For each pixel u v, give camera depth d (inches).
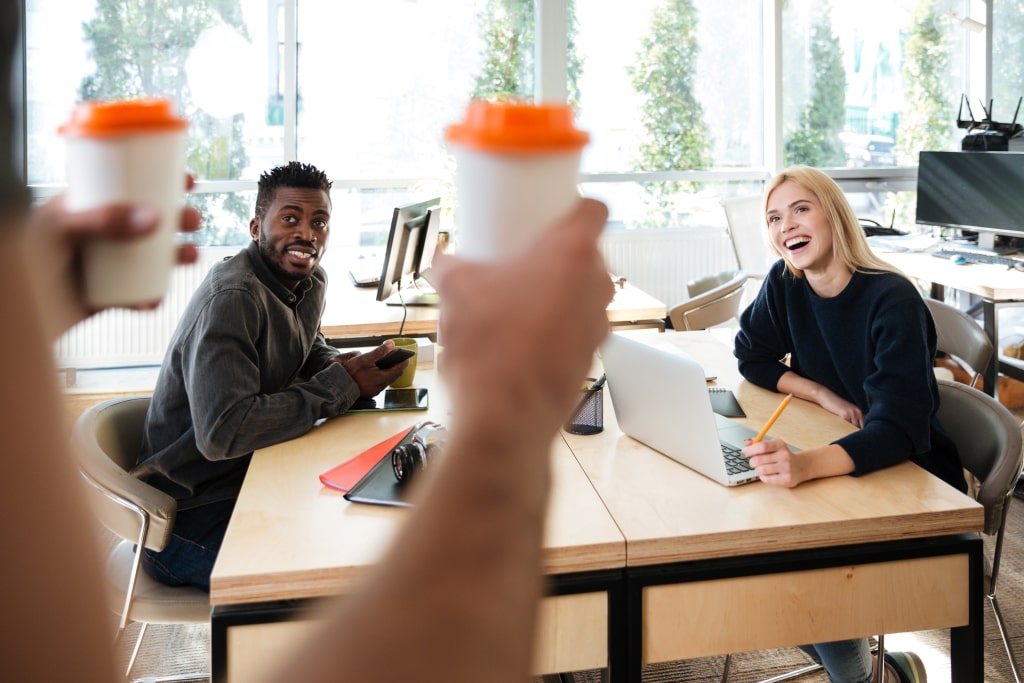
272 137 208.1
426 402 85.4
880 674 77.0
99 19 193.6
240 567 53.4
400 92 213.2
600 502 62.8
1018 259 168.9
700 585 58.0
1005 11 234.7
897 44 233.9
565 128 11.0
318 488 65.8
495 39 216.4
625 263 225.9
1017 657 99.5
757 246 202.5
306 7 205.6
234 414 73.6
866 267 81.6
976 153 182.1
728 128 231.9
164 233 10.7
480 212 11.2
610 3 221.6
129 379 194.2
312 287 90.5
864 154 237.0
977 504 62.2
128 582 76.6
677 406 67.6
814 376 87.7
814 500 63.1
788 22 228.5
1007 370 160.9
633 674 57.5
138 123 10.4
